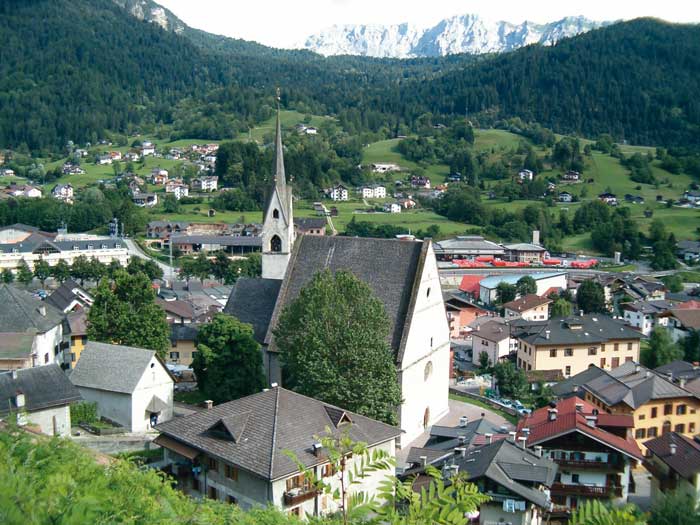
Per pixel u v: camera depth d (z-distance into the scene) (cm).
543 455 5659
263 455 4650
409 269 7369
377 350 6397
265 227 8362
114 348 7569
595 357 11775
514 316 16325
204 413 5322
